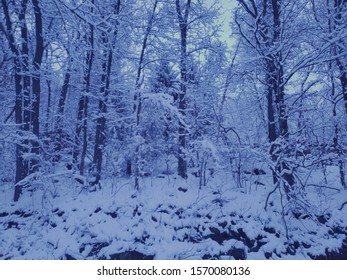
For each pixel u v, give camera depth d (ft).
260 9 29.86
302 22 27.27
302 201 20.07
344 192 24.12
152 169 28.60
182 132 28.71
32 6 29.40
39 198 26.68
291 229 20.35
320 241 19.52
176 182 26.45
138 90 25.09
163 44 31.50
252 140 29.76
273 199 22.90
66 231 21.67
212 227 20.59
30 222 23.49
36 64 29.17
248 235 19.56
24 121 30.12
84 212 23.17
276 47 23.97
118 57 32.91
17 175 27.22
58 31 31.50
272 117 26.76
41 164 26.12
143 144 25.53
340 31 21.61
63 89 40.32
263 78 30.30
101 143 29.86
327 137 27.63
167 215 21.90
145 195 24.30
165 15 30.66
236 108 34.09
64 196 26.48
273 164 21.03
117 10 28.78
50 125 42.04
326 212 21.77
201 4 31.30
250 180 24.03
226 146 26.30
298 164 20.53
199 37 31.48
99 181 27.66
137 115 25.38
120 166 30.81
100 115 29.43
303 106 26.17
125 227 21.09
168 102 23.72
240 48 35.01
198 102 31.22
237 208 21.89
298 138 21.99
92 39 27.84
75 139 38.60
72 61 31.07
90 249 19.76
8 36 27.02
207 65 33.01
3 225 23.65
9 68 32.14
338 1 26.48
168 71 32.81
